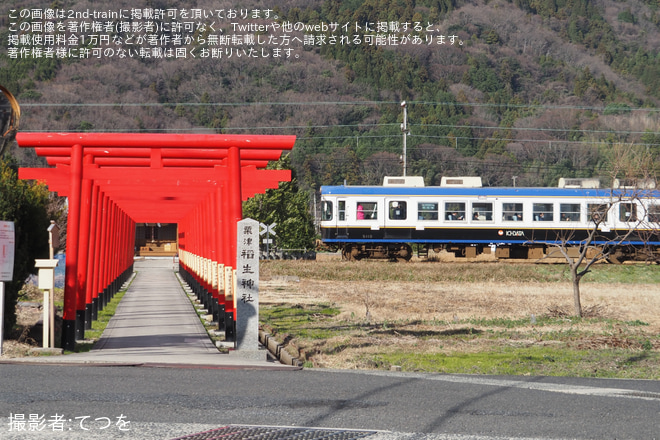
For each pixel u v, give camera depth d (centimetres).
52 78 10000
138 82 10569
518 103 11681
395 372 1048
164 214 3447
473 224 3706
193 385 859
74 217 1320
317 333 1644
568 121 10194
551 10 15538
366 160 9119
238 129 10231
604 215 2252
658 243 3650
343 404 773
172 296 2702
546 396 845
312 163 9194
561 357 1371
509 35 14150
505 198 3709
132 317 1925
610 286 3080
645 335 1700
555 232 3697
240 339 1189
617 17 16000
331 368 1082
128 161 1658
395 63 12156
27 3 11275
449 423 695
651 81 12700
